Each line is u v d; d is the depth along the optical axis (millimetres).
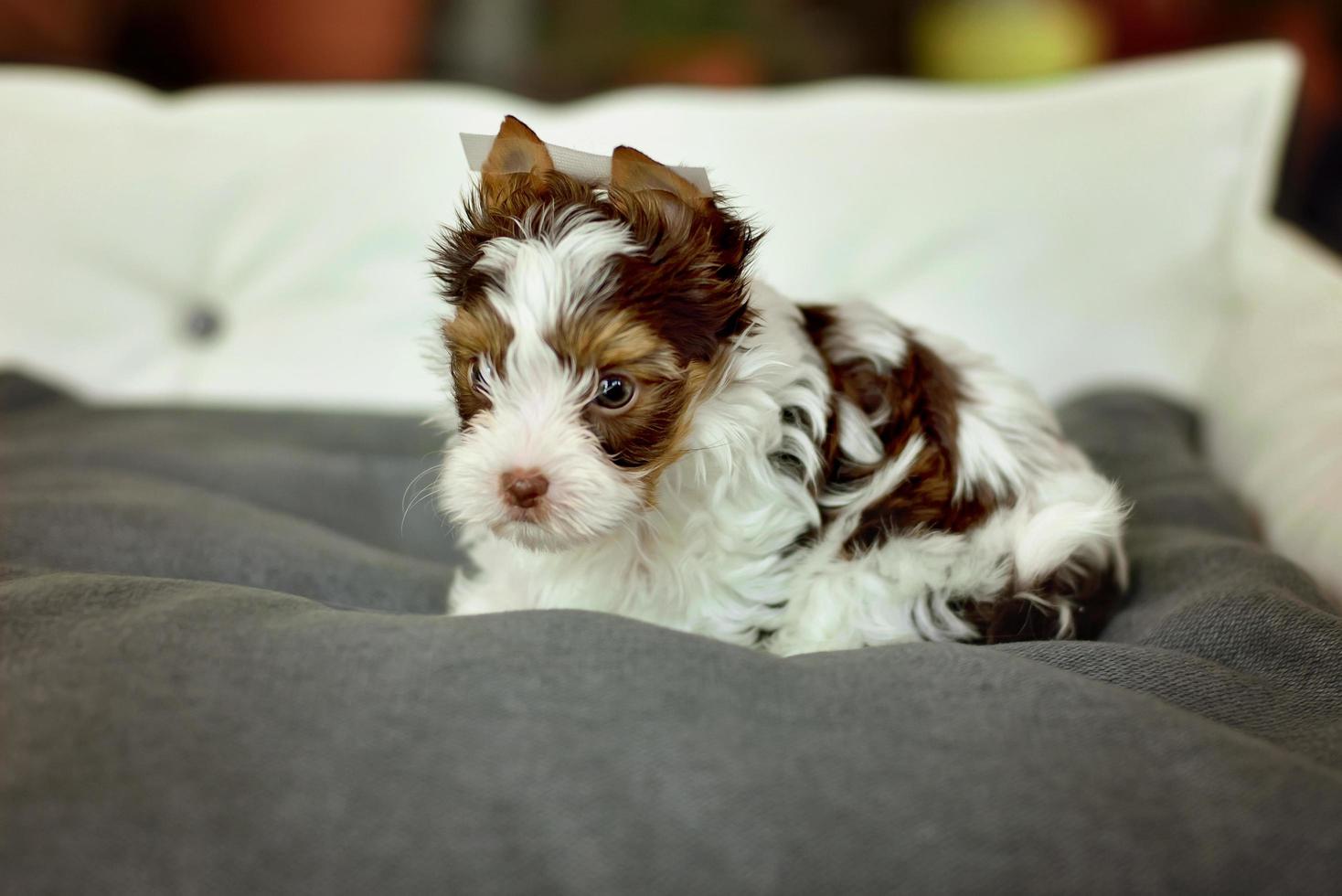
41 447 782
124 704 490
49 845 458
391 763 475
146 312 987
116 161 974
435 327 647
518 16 1515
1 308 973
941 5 1509
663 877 457
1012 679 511
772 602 619
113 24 1486
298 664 503
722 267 588
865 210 911
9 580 591
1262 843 465
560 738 482
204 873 455
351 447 822
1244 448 778
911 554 611
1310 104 1335
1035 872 459
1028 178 887
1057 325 885
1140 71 918
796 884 457
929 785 477
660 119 942
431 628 521
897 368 642
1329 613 575
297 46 1516
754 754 482
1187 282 875
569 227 577
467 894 455
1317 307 774
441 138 956
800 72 1525
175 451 781
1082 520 615
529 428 562
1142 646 568
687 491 604
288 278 964
